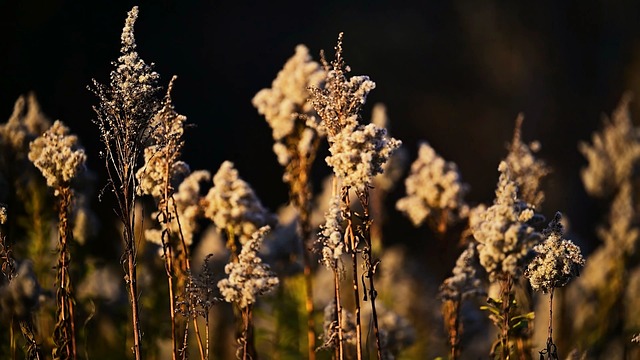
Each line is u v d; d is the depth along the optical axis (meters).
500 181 5.89
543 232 6.04
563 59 33.19
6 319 7.52
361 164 5.66
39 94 25.22
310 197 8.52
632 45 33.16
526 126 32.34
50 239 8.90
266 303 9.84
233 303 7.22
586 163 31.45
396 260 11.90
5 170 8.59
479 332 9.37
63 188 6.45
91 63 26.50
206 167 28.30
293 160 8.45
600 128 31.77
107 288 9.19
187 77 29.12
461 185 8.67
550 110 32.69
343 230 6.18
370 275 5.93
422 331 11.03
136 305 5.91
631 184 11.73
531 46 33.19
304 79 8.27
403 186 24.45
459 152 32.00
